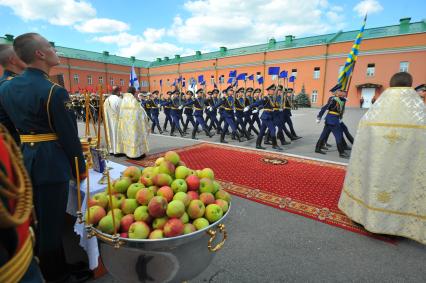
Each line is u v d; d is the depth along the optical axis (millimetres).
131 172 1601
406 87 2754
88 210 1347
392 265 2482
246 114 9227
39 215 1897
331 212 3543
